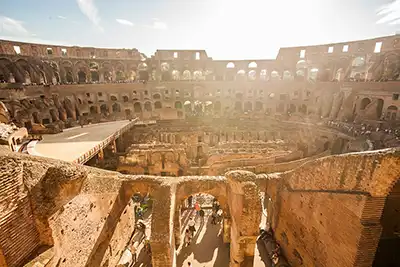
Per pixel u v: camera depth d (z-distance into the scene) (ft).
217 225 57.72
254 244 38.37
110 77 176.76
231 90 163.53
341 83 124.36
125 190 46.78
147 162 78.59
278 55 161.48
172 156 79.15
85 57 151.43
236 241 38.91
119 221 46.29
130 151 78.43
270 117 147.02
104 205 40.09
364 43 130.21
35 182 26.12
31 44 126.93
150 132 113.50
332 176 33.58
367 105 108.78
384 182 26.73
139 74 178.60
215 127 119.85
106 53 159.53
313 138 108.27
